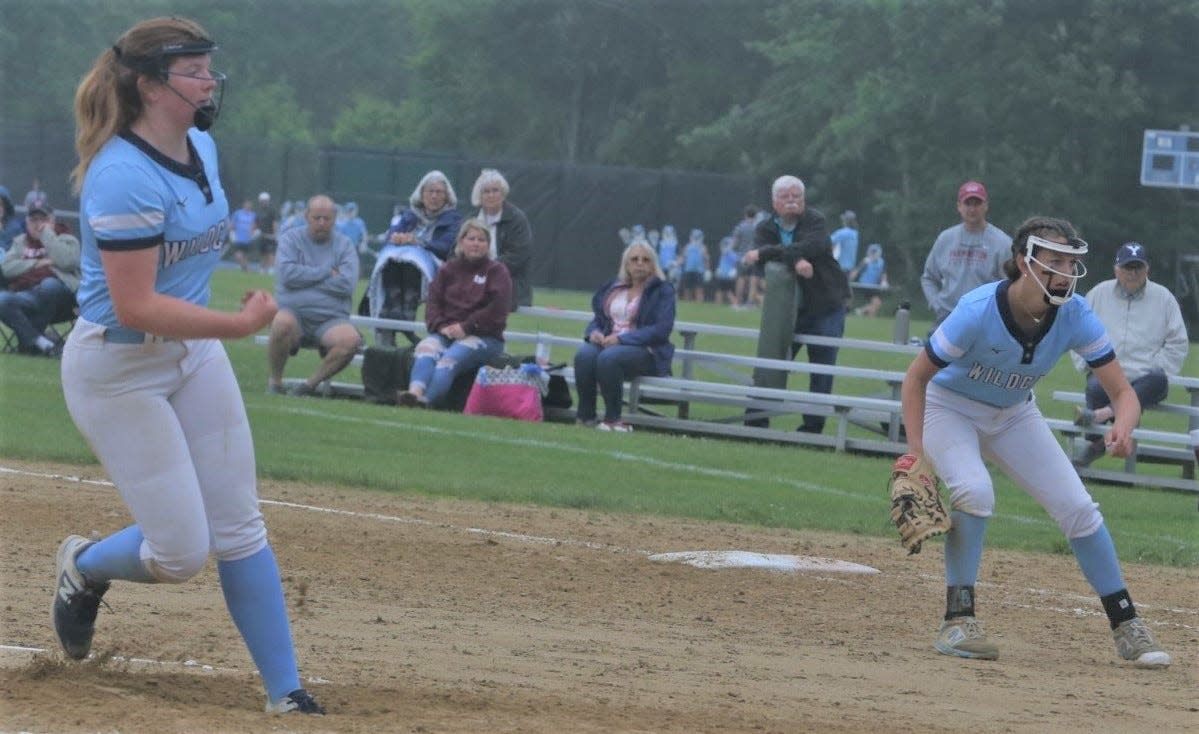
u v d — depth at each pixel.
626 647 16.28
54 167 75.56
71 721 11.11
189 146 11.88
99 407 11.89
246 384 39.94
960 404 17.45
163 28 11.47
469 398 36.75
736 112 79.12
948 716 13.66
